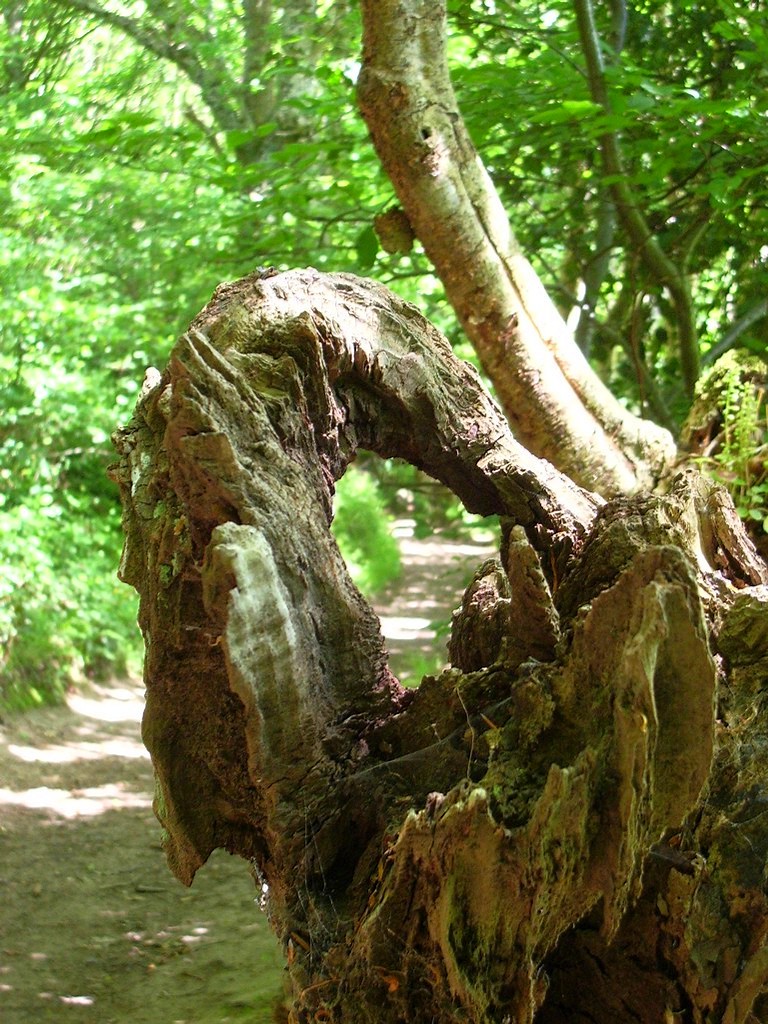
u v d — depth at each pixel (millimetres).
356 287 2000
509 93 4156
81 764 6367
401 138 2896
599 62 3762
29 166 8383
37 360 9352
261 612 1479
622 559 1800
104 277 9570
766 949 1642
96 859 4914
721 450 3043
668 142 3814
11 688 7145
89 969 3746
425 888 1436
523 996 1433
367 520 13023
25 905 4363
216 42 9922
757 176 4344
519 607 1622
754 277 4766
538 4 5148
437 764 1658
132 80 10516
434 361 2043
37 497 9438
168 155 6293
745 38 3877
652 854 1656
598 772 1398
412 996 1481
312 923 1614
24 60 10570
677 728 1402
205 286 8344
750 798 1730
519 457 2123
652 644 1310
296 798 1634
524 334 2973
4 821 5352
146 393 1870
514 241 3029
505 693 1673
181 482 1608
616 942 1668
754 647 1835
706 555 2133
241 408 1647
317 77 4895
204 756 1759
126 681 8383
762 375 3143
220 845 1836
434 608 10836
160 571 1688
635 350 4469
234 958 3783
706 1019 1651
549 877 1370
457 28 4816
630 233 4320
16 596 7984
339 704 1735
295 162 4785
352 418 1954
